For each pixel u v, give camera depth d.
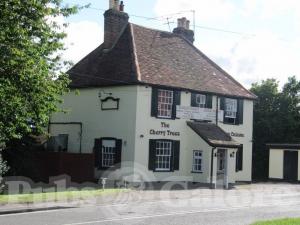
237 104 36.44
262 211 19.19
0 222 15.05
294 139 43.53
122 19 35.41
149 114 31.33
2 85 19.58
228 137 33.56
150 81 31.30
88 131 33.59
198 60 37.03
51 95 21.86
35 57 20.38
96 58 34.81
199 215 17.55
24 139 29.95
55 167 30.25
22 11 19.55
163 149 32.16
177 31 38.75
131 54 32.84
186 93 33.31
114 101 32.09
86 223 15.06
